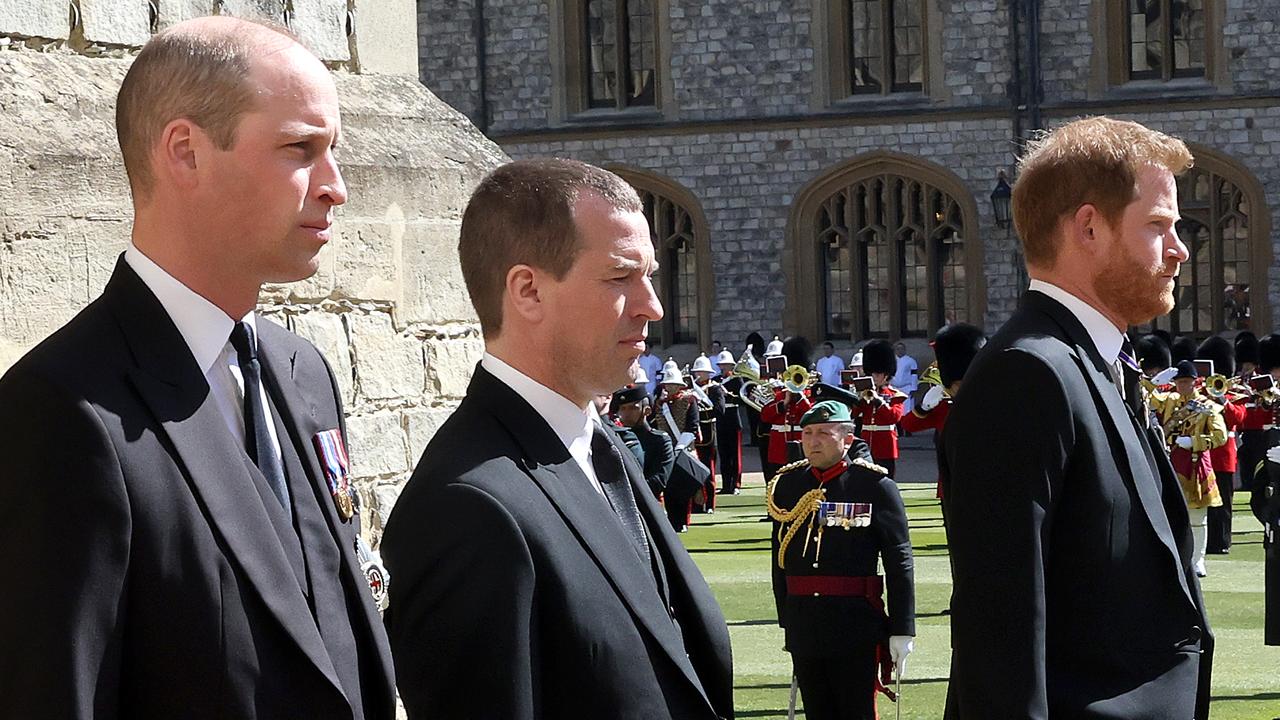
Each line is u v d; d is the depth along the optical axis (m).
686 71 28.81
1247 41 26.73
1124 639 3.23
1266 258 26.66
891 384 27.19
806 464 7.05
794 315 28.48
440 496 2.55
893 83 28.44
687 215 29.05
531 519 2.55
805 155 28.36
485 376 2.73
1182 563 3.41
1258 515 8.16
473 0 29.39
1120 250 3.39
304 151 2.41
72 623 2.08
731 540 14.77
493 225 2.72
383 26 5.38
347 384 4.78
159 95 2.34
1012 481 3.19
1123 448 3.29
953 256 28.09
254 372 2.45
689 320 29.34
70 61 4.20
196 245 2.36
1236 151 26.80
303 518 2.44
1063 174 3.42
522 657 2.47
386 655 2.50
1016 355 3.26
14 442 2.14
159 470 2.19
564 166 2.76
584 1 29.31
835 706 6.87
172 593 2.17
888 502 6.75
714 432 18.80
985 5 27.58
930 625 10.22
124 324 2.29
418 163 5.11
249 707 2.21
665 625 2.64
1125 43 27.31
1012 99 27.47
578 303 2.69
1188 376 12.59
